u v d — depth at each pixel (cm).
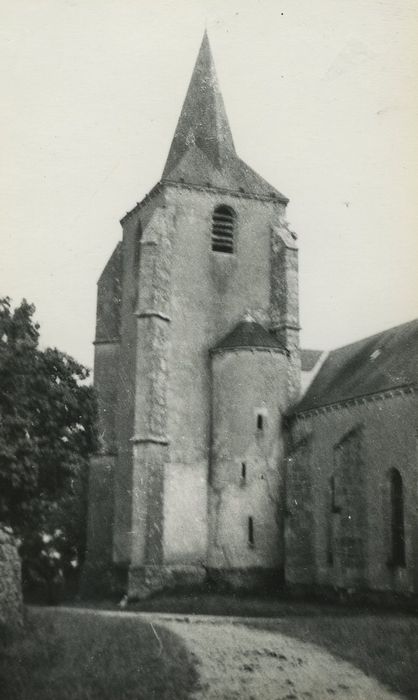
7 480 3186
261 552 3884
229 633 2447
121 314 4688
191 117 4778
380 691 1873
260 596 3753
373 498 3362
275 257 4431
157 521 3853
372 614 3053
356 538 3394
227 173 4541
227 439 4019
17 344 3416
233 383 4069
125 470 4362
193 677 1914
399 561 3225
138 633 2267
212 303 4297
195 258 4325
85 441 3706
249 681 1909
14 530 3406
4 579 2289
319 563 3709
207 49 4897
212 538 3938
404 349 3569
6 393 3341
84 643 2122
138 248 4622
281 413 4059
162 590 3784
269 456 3991
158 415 3994
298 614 3114
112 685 1831
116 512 4344
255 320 4316
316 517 3772
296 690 1864
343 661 2091
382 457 3331
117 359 4638
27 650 2041
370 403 3447
